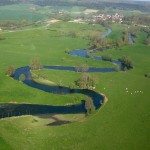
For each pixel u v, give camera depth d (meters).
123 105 197.00
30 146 145.00
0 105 192.50
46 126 166.88
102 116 180.38
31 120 173.88
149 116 181.50
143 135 158.75
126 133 160.38
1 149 139.75
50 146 146.00
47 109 190.62
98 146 147.25
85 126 167.50
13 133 156.62
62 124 170.25
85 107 189.75
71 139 153.00
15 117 176.50
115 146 147.75
